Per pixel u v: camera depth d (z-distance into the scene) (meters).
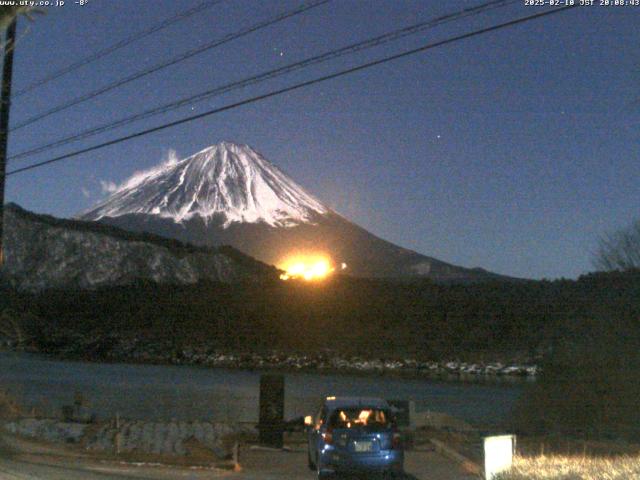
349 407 16.44
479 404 46.47
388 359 82.25
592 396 25.80
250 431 28.30
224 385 59.00
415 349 85.50
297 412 39.72
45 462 17.41
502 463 13.49
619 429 24.52
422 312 96.69
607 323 26.59
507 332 82.69
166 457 20.38
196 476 16.61
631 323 26.23
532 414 27.39
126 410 40.53
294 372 77.88
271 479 16.59
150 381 61.19
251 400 47.25
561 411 26.30
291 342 96.62
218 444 24.05
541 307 83.50
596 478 12.23
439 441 23.30
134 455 20.53
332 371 79.00
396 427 16.36
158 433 26.75
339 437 15.99
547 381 27.27
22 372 67.38
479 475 16.00
